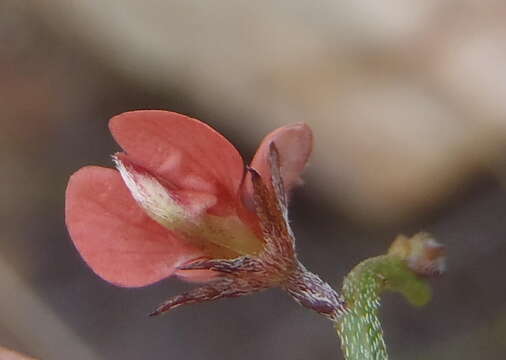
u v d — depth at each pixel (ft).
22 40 0.45
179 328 0.41
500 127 0.36
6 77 0.45
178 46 0.40
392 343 0.39
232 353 0.40
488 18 0.35
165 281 0.42
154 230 0.18
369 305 0.17
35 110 0.45
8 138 0.45
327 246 0.40
